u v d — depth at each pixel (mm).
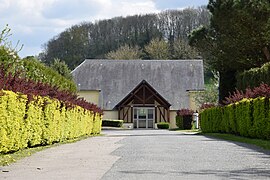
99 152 12102
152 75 56375
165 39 86188
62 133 16703
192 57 78750
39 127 13297
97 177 7184
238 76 26047
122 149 13195
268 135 15633
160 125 48688
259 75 23281
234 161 9570
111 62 57938
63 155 11227
